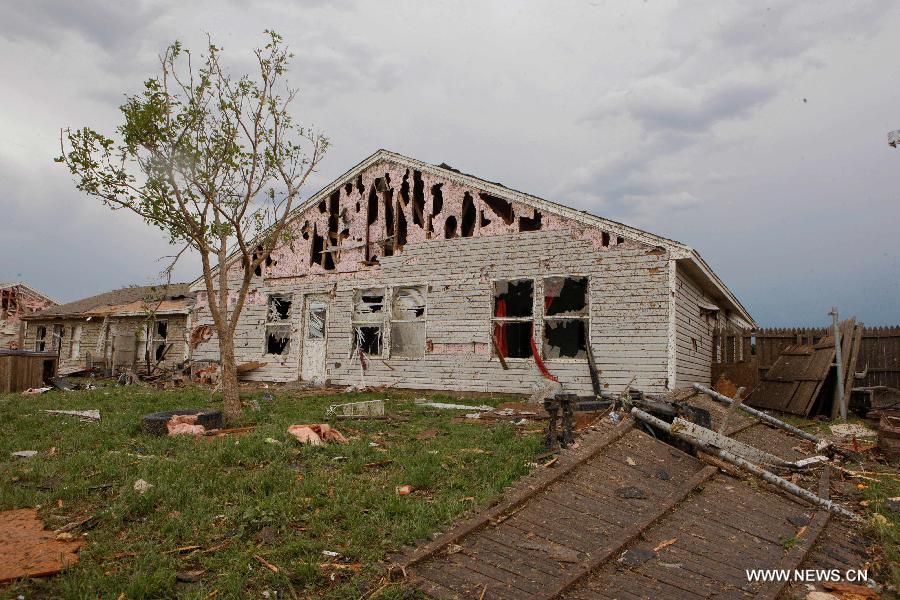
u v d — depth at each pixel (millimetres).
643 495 6020
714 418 10148
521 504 5547
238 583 3908
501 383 14820
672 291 12984
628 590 4035
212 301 10773
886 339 14898
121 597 3725
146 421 8953
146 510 5297
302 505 5402
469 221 16625
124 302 27125
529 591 3951
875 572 4559
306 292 18391
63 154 9578
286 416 10992
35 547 4426
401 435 9164
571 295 15070
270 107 11133
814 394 13109
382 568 4207
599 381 13477
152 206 10258
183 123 10359
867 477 7383
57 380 18047
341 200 18234
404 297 16734
